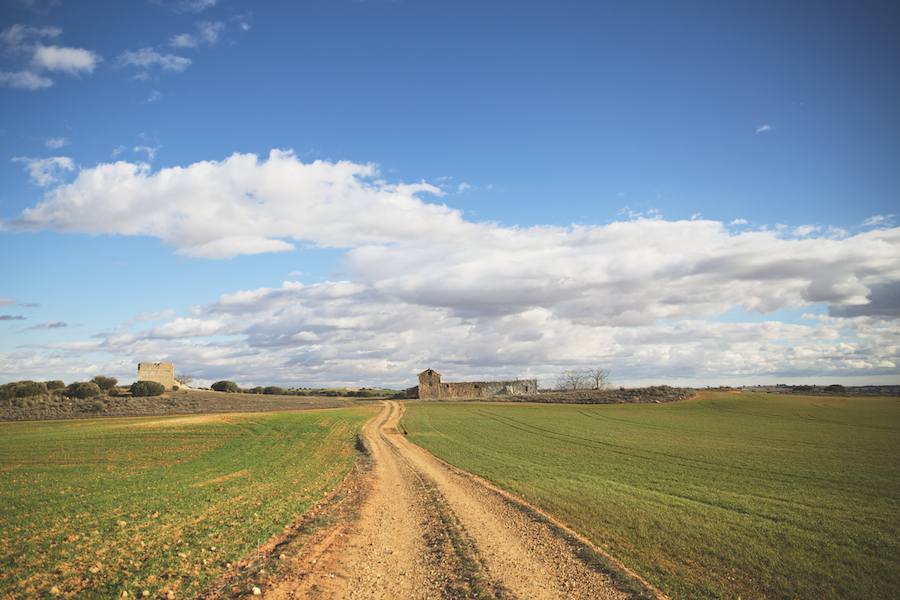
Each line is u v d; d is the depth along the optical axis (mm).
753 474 30969
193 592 11453
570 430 59812
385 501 22797
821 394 128625
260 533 16359
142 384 90188
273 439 49219
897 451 41906
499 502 22078
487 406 96250
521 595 11578
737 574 13492
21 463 33469
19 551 14227
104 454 37719
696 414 79750
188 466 32812
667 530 17484
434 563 13938
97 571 12680
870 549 15984
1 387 84625
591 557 14234
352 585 12172
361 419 71562
